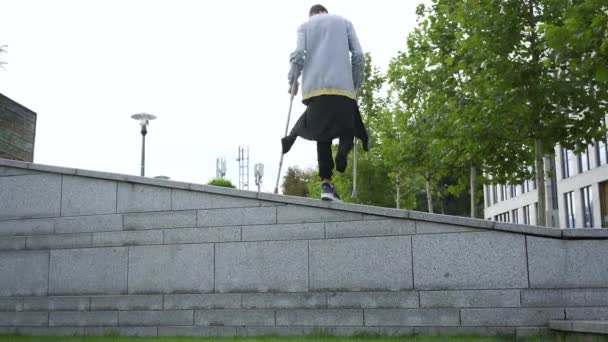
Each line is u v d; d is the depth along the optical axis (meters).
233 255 7.77
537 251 6.67
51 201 8.77
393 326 6.98
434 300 6.89
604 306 6.50
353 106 7.18
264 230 7.69
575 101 13.82
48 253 8.61
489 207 60.31
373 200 31.00
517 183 18.58
